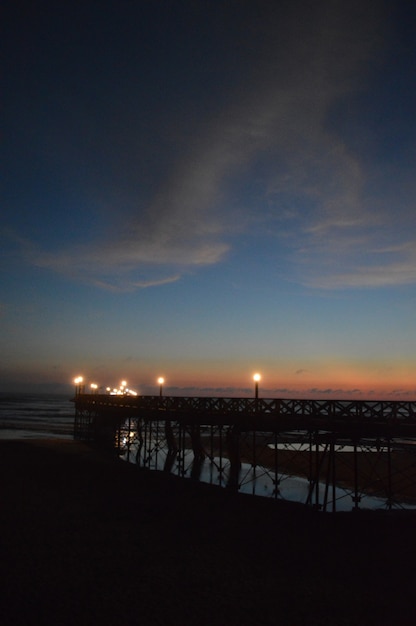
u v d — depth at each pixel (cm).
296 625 974
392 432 2047
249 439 5034
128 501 2089
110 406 4375
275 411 2456
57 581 1157
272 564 1322
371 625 983
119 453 4138
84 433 5441
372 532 1650
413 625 985
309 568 1296
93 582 1159
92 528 1634
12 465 2967
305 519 1828
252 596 1106
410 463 3481
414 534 1630
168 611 1018
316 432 2230
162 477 2781
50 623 948
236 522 1773
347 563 1341
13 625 934
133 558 1340
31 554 1340
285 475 3186
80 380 5825
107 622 959
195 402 3030
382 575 1254
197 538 1556
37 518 1734
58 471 2822
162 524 1719
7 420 9075
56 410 14300
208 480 2945
